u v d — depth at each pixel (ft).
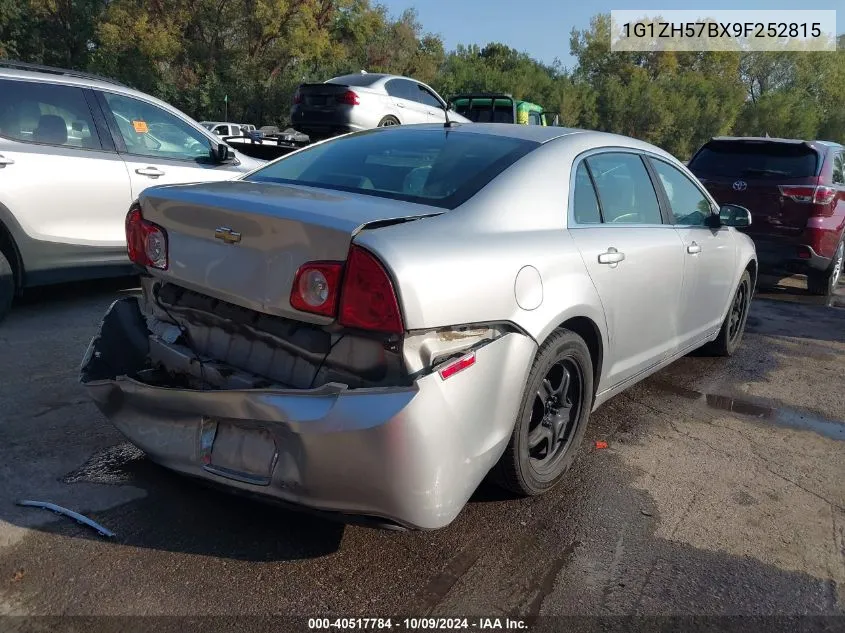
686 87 159.33
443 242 8.42
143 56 108.27
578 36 177.06
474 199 9.58
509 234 9.48
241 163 21.95
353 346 8.07
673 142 153.17
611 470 11.93
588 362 10.96
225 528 9.33
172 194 9.39
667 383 16.63
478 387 8.41
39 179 17.08
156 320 10.43
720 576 9.20
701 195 15.99
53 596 7.86
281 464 7.97
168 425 9.02
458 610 8.16
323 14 118.21
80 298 19.70
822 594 9.02
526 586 8.69
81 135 18.19
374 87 41.91
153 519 9.39
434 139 11.57
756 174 27.07
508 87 138.31
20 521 9.09
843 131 188.75
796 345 20.85
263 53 117.08
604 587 8.79
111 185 18.40
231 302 8.80
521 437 9.70
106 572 8.30
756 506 11.10
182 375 9.71
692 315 15.03
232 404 8.11
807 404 15.87
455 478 8.11
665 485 11.55
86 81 18.53
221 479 8.44
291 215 8.10
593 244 10.88
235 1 108.88
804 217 26.02
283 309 8.19
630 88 149.59
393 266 7.66
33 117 17.40
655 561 9.41
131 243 10.07
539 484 10.45
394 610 8.07
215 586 8.21
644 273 12.21
